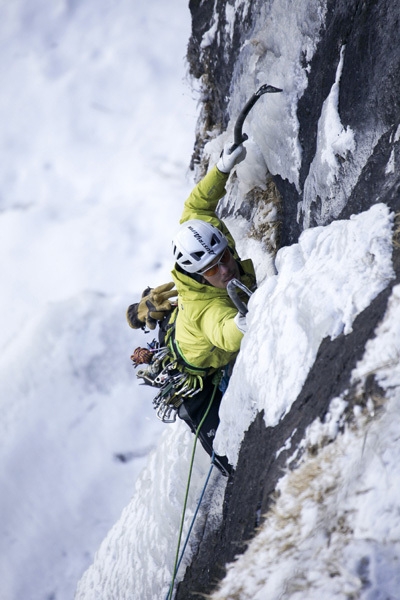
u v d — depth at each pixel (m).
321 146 2.87
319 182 2.94
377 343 1.72
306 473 1.73
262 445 2.11
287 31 3.19
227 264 2.83
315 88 2.98
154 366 3.18
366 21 2.52
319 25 2.89
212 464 3.00
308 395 1.93
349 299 1.93
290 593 1.55
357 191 2.49
